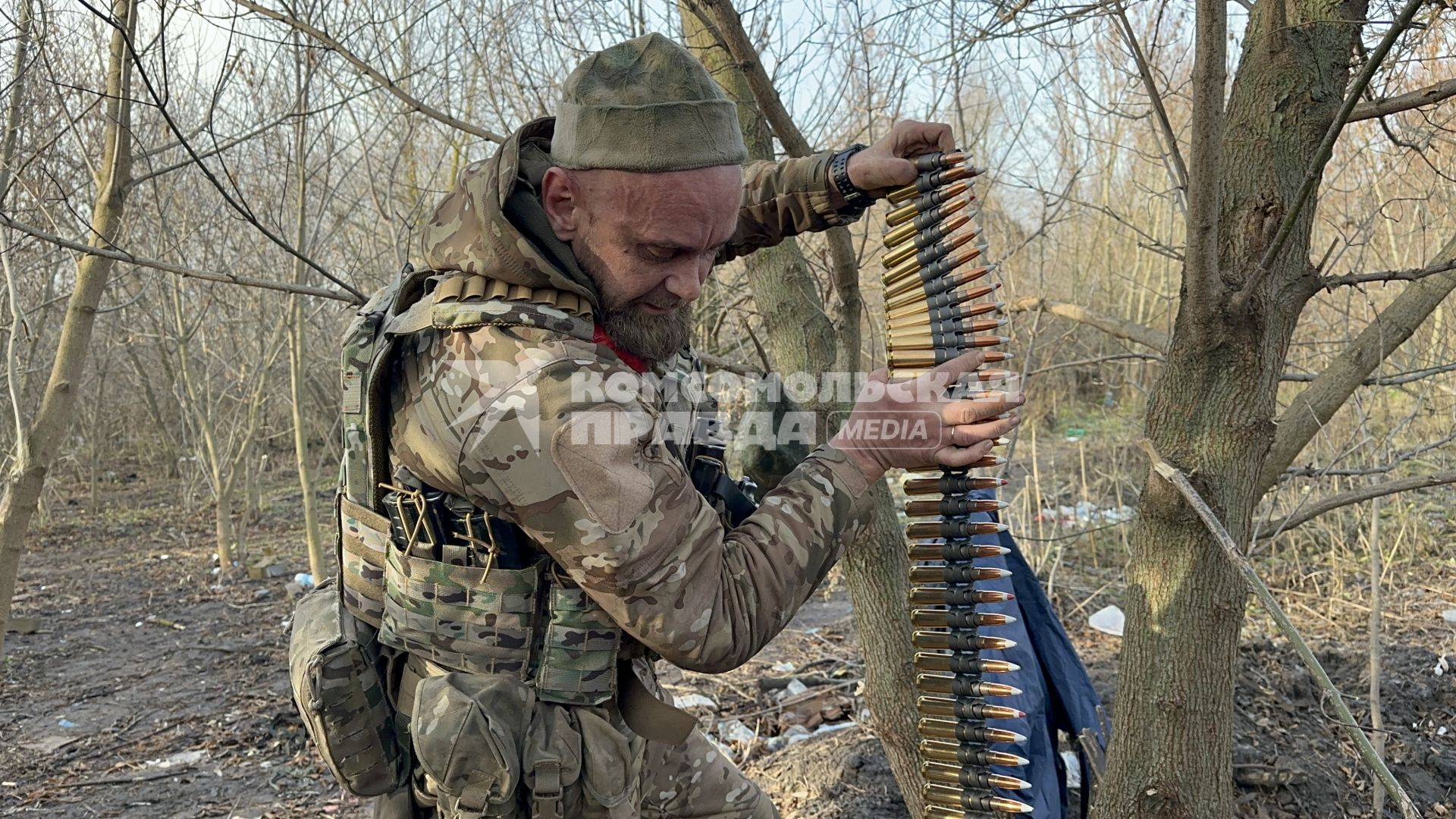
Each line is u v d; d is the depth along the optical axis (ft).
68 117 9.91
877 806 10.16
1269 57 5.92
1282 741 11.53
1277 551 19.76
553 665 4.74
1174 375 6.21
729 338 16.08
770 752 12.12
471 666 4.77
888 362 5.32
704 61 7.32
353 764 5.17
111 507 33.53
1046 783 7.42
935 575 5.18
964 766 5.23
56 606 21.76
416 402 4.50
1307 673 13.34
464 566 4.66
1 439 26.13
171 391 30.76
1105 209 10.83
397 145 19.34
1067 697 8.00
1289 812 10.36
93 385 34.73
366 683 5.17
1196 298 5.85
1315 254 15.99
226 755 13.58
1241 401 6.01
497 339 4.23
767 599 4.38
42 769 13.35
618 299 4.47
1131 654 6.54
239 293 25.31
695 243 4.26
